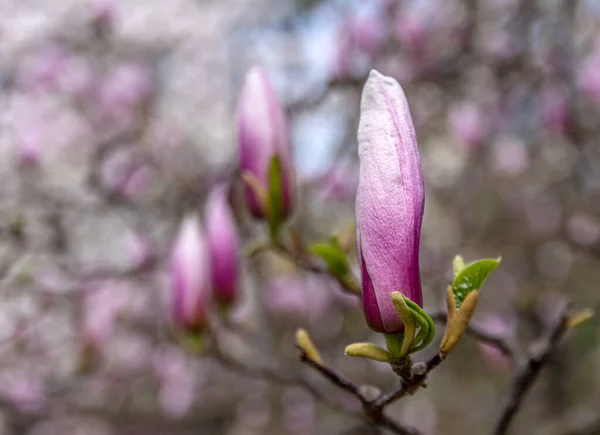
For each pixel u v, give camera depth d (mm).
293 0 1387
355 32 1035
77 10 1395
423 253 1325
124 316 1144
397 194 414
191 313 573
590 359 1245
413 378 421
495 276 1321
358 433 1026
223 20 1738
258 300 907
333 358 1141
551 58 1032
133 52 1652
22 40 1405
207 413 1402
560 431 718
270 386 1273
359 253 421
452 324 416
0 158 1066
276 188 528
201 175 1120
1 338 823
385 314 416
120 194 1090
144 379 1296
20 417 1224
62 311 972
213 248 573
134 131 1316
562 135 1030
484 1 1195
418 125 1236
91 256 1089
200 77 1722
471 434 1376
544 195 1388
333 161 1055
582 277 1332
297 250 542
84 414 1183
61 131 1299
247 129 532
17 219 784
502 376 1392
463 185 1426
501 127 1171
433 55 1166
